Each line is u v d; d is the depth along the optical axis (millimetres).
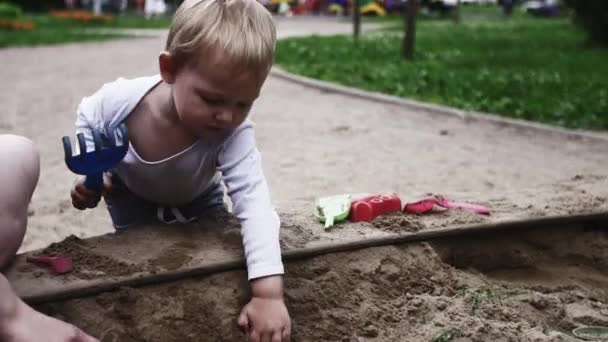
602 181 2154
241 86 1326
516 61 6402
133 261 1419
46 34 10211
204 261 1428
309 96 4738
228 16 1339
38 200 2430
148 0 18750
